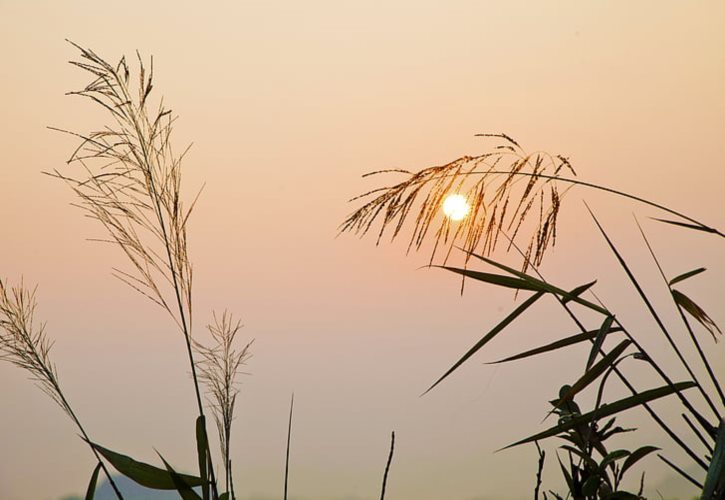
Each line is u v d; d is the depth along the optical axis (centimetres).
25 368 238
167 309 239
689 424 238
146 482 241
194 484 239
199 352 237
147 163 239
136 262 237
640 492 241
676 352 241
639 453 239
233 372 238
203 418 237
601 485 240
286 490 232
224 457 238
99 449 241
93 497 240
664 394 240
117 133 240
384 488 227
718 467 224
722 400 239
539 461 240
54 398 239
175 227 238
